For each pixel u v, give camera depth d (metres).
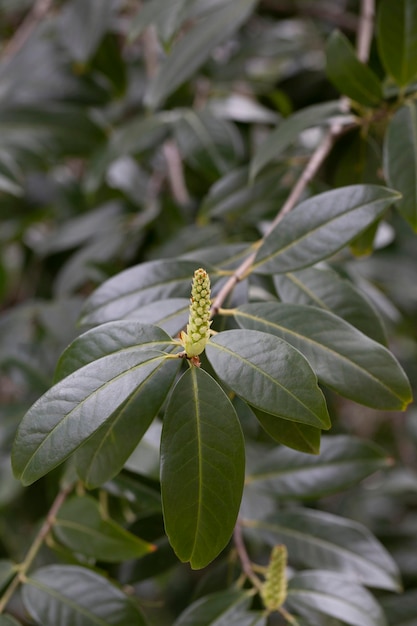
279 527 0.97
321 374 0.78
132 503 0.97
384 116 0.94
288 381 0.74
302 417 0.73
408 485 1.48
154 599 1.59
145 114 1.36
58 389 0.74
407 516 1.75
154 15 1.02
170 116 1.31
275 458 0.98
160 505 0.91
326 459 0.98
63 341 1.20
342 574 0.95
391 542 1.55
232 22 1.10
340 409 1.82
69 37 1.32
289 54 1.49
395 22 0.91
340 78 0.92
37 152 1.41
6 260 1.69
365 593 0.89
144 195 1.47
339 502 1.69
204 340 0.75
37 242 1.63
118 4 1.32
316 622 0.92
